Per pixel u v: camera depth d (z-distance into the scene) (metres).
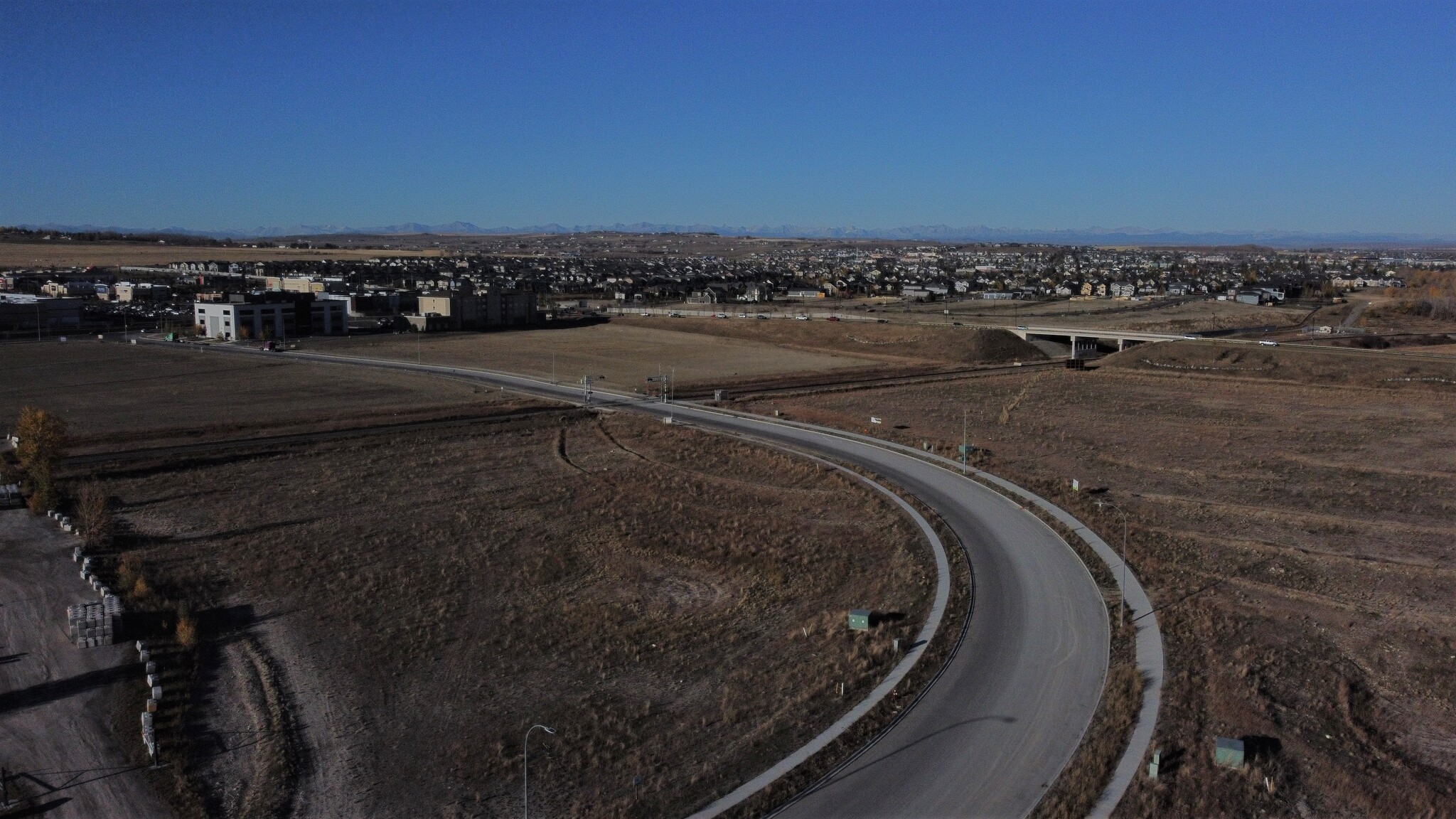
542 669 44.09
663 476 78.19
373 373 134.00
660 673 43.41
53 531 62.44
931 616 47.97
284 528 63.88
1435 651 43.88
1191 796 32.56
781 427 98.12
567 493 73.38
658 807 32.66
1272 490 71.94
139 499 70.81
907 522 63.50
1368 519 64.25
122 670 43.59
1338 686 40.28
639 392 119.62
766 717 38.81
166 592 52.47
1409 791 32.97
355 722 39.53
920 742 36.38
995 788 33.31
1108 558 56.00
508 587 54.12
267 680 42.88
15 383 121.62
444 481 76.50
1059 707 38.78
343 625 48.75
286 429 93.56
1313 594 50.41
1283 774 33.91
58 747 37.41
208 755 37.03
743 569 56.41
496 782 35.00
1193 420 101.38
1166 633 45.47
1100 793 32.78
